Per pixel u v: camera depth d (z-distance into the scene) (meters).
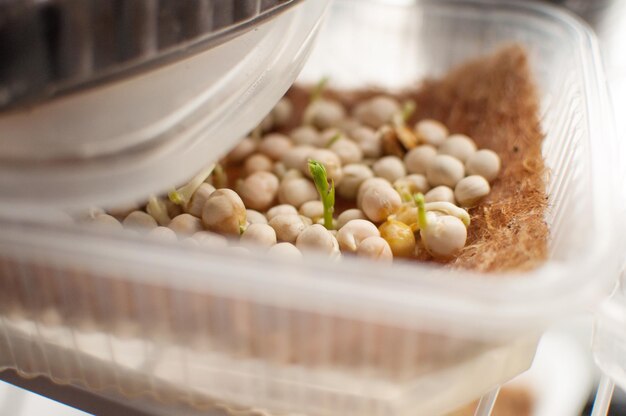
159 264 0.14
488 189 0.19
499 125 0.21
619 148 0.18
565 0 0.25
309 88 0.23
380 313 0.14
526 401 0.25
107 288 0.15
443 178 0.19
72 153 0.14
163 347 0.16
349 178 0.20
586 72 0.19
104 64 0.14
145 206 0.18
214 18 0.15
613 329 0.17
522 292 0.14
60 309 0.16
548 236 0.17
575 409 0.25
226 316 0.15
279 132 0.23
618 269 0.16
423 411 0.16
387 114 0.22
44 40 0.13
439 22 0.23
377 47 0.23
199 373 0.16
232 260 0.14
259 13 0.15
